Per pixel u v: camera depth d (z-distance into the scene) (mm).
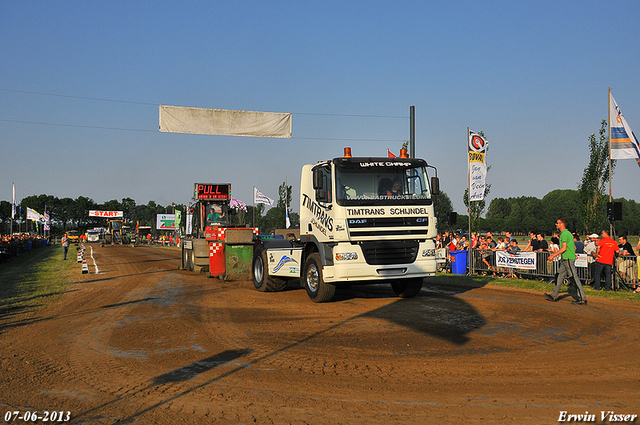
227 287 15305
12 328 9172
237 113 18047
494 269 17391
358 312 10312
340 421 4488
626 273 13375
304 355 6863
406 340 7703
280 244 14352
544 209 103375
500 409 4777
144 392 5352
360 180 10977
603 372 5969
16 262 29188
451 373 5969
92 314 10594
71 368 6348
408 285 12234
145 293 14086
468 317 9586
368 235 10844
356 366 6297
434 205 11664
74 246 60344
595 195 19094
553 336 7918
